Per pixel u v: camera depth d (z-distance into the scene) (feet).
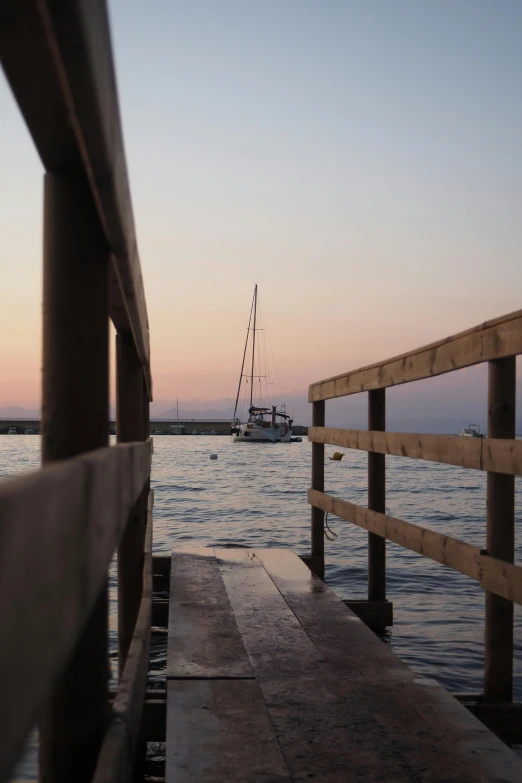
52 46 2.49
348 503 19.30
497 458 10.64
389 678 10.94
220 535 43.78
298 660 11.79
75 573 2.17
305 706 9.75
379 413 17.97
